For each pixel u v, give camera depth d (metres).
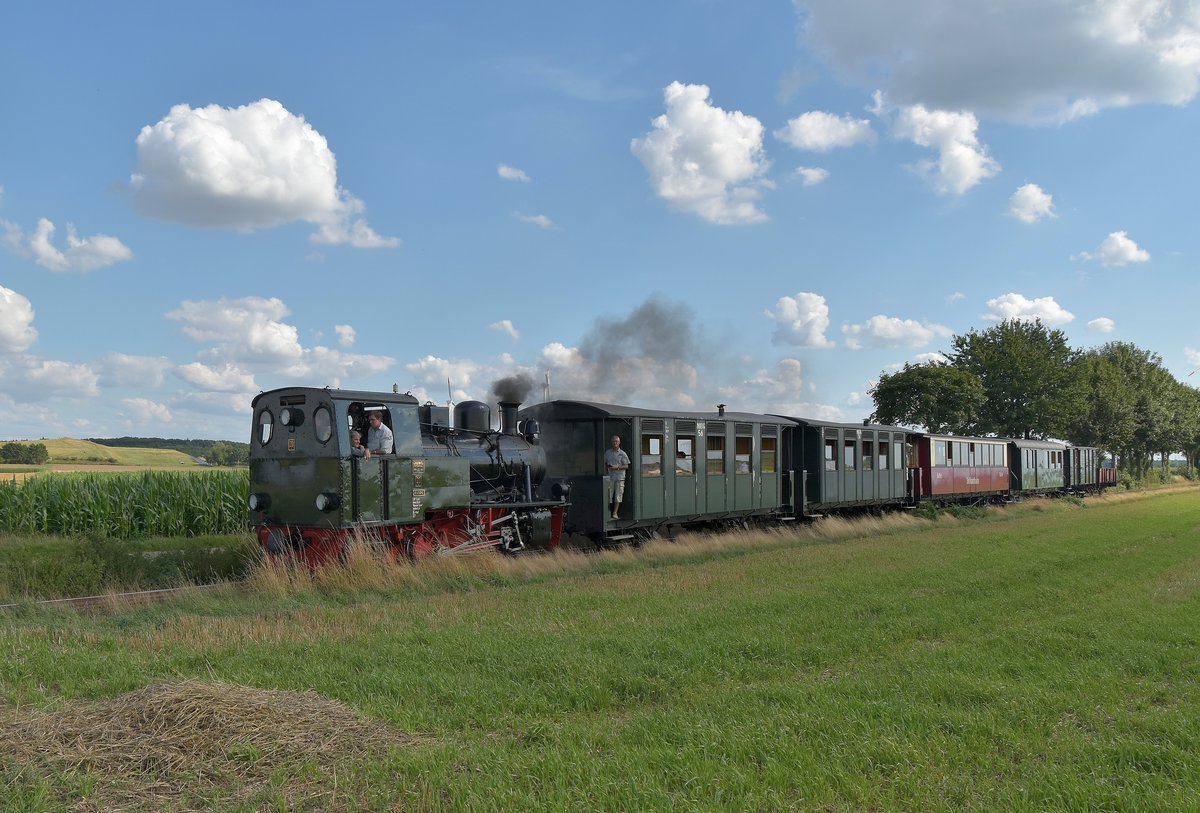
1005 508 36.81
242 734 5.75
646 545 19.39
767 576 14.79
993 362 58.06
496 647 8.81
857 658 8.93
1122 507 38.22
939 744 5.98
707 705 6.99
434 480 15.54
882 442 30.52
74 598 12.37
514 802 4.94
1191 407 79.75
